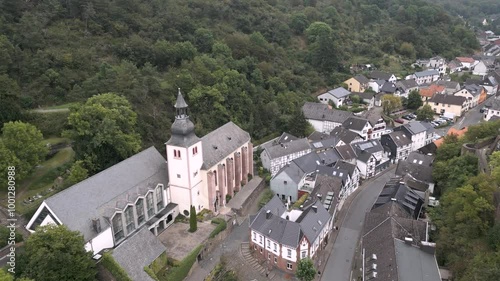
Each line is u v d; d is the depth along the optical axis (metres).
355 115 140.00
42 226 54.59
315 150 114.38
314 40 178.25
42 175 78.19
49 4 114.00
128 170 73.31
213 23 152.62
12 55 94.94
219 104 114.19
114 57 113.75
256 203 95.25
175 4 145.38
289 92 141.25
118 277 56.88
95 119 78.75
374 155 116.88
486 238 59.88
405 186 87.00
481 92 172.75
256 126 124.00
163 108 104.69
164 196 78.50
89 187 65.31
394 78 182.12
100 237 62.97
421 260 61.84
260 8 175.00
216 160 85.19
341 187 91.94
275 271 71.62
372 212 79.12
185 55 124.88
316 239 72.88
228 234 81.94
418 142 128.88
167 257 68.31
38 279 50.84
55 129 88.69
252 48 146.25
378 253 65.62
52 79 97.94
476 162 81.38
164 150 97.31
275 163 107.69
